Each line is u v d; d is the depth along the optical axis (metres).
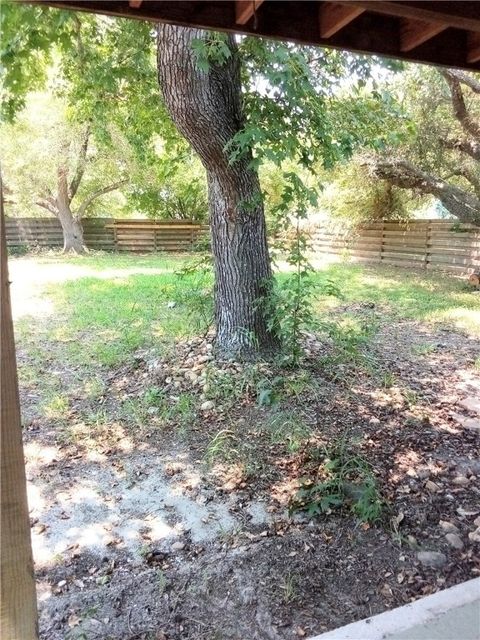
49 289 7.59
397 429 3.23
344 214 10.74
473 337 5.32
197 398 3.61
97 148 11.20
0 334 0.99
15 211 12.66
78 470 2.81
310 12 1.88
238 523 2.34
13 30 3.10
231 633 1.73
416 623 1.57
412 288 7.97
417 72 6.95
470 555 2.09
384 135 4.41
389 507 2.41
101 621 1.79
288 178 3.46
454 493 2.54
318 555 2.10
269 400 3.45
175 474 2.76
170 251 13.54
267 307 4.04
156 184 12.37
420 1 1.53
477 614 1.61
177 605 1.86
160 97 4.91
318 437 3.10
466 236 8.87
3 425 1.01
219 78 3.42
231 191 3.81
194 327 4.99
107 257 12.02
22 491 1.05
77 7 1.62
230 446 3.00
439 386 3.97
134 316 5.89
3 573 1.04
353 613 1.79
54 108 10.43
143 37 4.17
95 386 3.93
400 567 2.02
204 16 1.76
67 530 2.31
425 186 8.05
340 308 6.64
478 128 7.12
